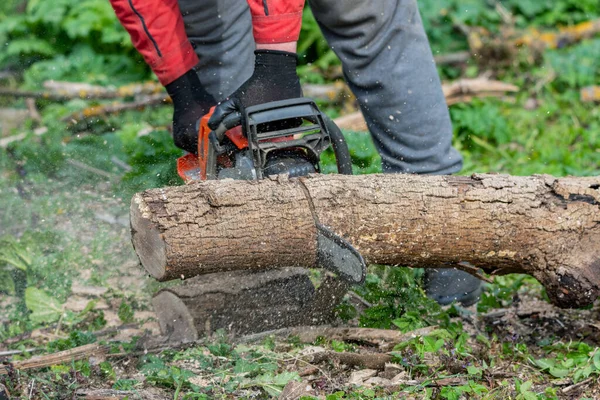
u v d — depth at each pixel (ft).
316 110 15.44
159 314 17.31
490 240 14.97
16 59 41.32
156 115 33.88
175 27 18.65
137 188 24.75
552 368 15.35
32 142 29.91
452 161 18.16
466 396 14.57
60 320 17.99
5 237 20.35
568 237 14.99
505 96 34.91
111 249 21.59
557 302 15.38
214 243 13.78
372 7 16.85
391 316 17.28
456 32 39.78
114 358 16.12
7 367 15.11
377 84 17.54
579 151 28.81
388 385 14.83
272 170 15.06
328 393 14.73
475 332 17.51
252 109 14.92
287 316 16.74
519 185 15.08
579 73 36.19
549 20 41.83
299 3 15.60
